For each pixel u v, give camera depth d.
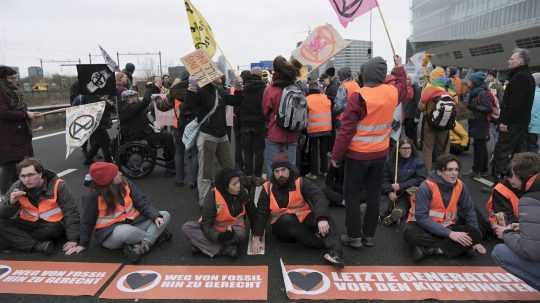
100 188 3.62
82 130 4.96
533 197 2.61
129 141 6.20
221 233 3.52
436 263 3.46
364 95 3.30
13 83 4.45
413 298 2.93
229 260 3.55
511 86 5.05
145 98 6.09
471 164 7.23
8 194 3.64
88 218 3.63
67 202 3.85
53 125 14.44
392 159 4.70
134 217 3.74
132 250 3.51
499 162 5.31
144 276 3.26
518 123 5.08
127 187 3.78
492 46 45.25
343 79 6.78
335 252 3.39
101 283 3.16
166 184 6.03
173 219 4.60
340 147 3.40
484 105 5.82
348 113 3.34
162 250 3.78
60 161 7.86
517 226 3.02
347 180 3.61
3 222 3.65
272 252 3.71
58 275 3.29
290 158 4.79
